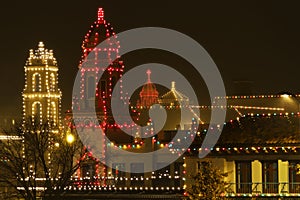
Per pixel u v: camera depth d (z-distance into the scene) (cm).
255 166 8644
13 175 9456
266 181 8619
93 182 9919
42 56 11144
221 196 7900
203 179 7831
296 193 8512
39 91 11069
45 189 9431
